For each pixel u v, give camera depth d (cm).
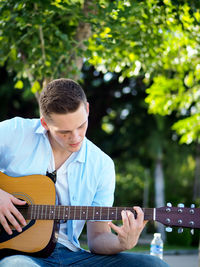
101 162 308
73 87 271
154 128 1173
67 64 440
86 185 302
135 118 1185
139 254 286
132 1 407
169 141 1209
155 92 596
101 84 1143
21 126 306
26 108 1139
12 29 436
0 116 1136
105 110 1203
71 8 398
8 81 1058
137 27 434
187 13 420
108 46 408
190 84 562
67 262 281
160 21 432
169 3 410
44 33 423
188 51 477
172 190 1598
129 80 1118
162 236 1203
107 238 288
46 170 301
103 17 409
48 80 432
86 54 418
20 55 455
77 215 279
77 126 268
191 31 439
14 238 283
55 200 290
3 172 307
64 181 301
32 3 407
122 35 429
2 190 291
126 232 260
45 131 303
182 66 541
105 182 307
